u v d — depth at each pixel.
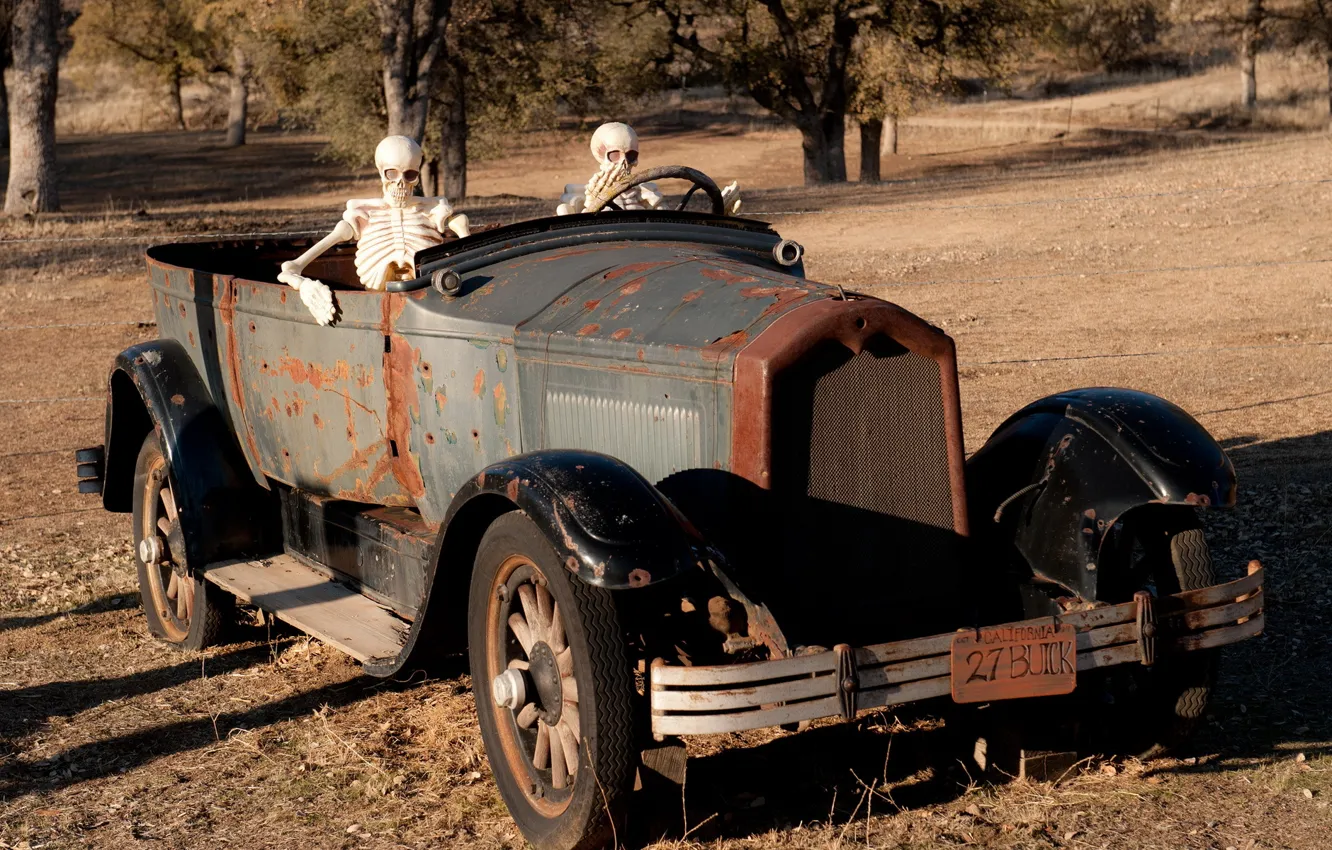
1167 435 4.15
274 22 34.31
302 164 53.16
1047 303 15.19
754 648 3.69
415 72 29.03
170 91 72.50
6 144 58.47
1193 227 19.34
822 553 3.85
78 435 11.48
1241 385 10.48
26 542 8.23
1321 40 51.66
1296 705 4.81
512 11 33.75
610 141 5.35
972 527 4.39
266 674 5.64
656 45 37.94
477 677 4.08
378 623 4.88
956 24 36.88
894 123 53.59
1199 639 3.97
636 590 3.75
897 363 3.89
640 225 4.99
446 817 4.14
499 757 4.02
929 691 3.63
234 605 5.97
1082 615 3.81
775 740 4.61
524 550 3.77
